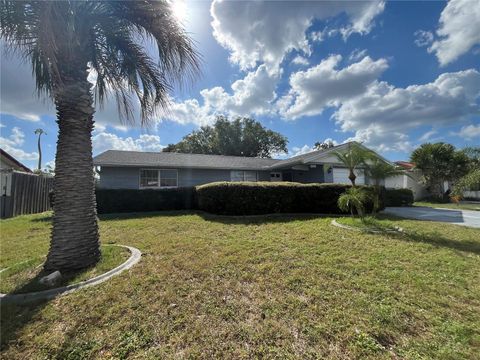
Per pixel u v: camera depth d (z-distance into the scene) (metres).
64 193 4.20
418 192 20.69
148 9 4.29
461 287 3.34
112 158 13.97
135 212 11.86
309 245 5.35
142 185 14.27
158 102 5.49
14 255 5.18
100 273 3.87
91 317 2.71
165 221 8.89
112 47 5.09
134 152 15.95
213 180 16.05
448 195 19.14
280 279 3.62
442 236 6.17
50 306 2.95
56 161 4.29
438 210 12.23
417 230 6.86
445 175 19.20
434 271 3.89
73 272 3.96
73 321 2.65
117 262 4.33
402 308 2.82
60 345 2.30
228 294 3.19
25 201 11.88
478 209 12.68
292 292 3.23
